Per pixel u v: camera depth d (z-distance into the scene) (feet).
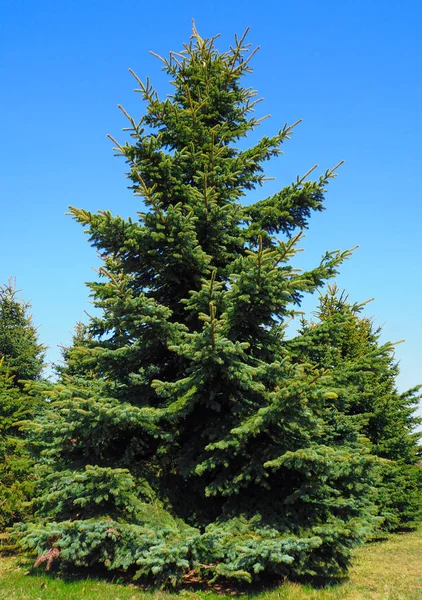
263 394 26.63
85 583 23.15
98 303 26.48
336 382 29.04
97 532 21.77
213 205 28.07
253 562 21.61
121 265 29.78
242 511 24.63
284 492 25.79
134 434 28.19
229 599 21.79
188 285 30.81
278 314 26.55
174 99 35.88
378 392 51.11
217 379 26.71
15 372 59.26
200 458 25.54
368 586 23.79
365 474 24.43
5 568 27.53
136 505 23.57
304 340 29.55
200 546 21.65
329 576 25.17
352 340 54.65
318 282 29.45
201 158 31.35
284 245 24.14
